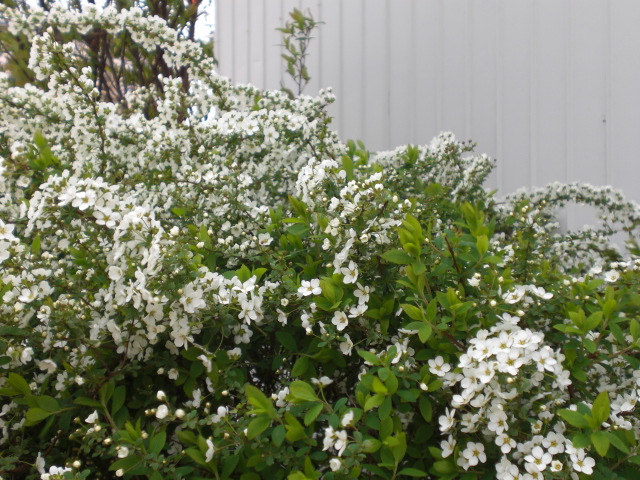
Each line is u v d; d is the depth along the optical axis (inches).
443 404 66.4
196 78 123.3
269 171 109.8
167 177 98.4
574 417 55.6
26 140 108.1
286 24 174.4
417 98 167.9
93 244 71.5
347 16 180.7
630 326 65.0
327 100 126.2
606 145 140.6
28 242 85.7
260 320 72.5
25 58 193.6
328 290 68.5
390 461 58.8
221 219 90.4
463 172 134.3
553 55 147.1
